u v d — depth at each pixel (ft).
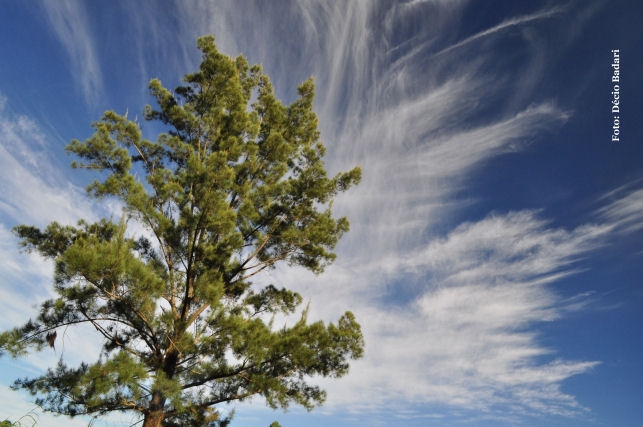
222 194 35.40
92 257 28.66
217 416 37.06
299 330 33.09
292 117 48.88
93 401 29.84
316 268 43.93
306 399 35.12
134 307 32.53
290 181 41.11
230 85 42.78
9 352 31.19
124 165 38.75
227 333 31.81
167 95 44.68
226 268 38.78
